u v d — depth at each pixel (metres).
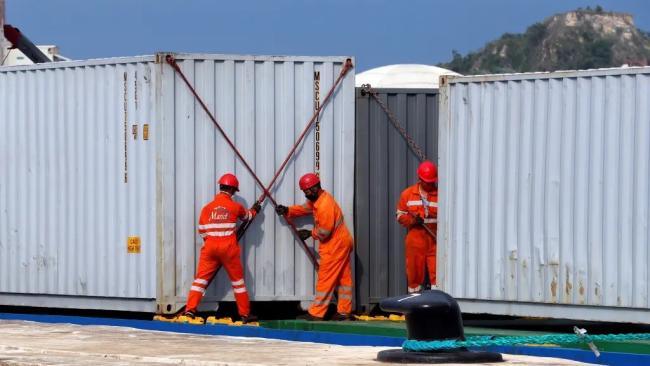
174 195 19.73
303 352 14.12
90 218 20.67
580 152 17.27
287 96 20.14
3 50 27.25
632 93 16.78
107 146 20.41
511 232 17.98
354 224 20.62
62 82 21.09
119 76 20.23
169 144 19.70
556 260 17.52
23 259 21.66
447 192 18.75
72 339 16.83
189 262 19.80
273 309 21.48
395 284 21.25
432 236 20.19
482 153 18.33
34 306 21.55
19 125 21.70
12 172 21.78
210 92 19.84
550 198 17.58
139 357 13.95
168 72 19.67
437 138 21.48
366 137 21.11
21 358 14.30
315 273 20.31
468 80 18.48
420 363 12.03
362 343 16.94
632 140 16.78
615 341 15.29
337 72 20.36
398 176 21.30
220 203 19.22
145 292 19.91
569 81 17.39
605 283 17.03
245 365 12.70
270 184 20.05
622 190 16.86
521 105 17.91
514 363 12.07
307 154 20.23
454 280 18.66
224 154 19.94
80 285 20.80
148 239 19.89
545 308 17.69
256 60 20.03
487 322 19.67
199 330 18.69
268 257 20.11
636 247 16.75
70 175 20.97
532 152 17.78
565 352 15.08
